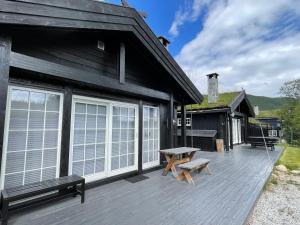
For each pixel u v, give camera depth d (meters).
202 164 4.21
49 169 2.92
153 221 2.31
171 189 3.45
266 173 4.62
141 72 4.88
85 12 2.78
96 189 3.42
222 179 4.11
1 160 2.22
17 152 2.61
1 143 2.21
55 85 3.02
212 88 10.36
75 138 3.32
